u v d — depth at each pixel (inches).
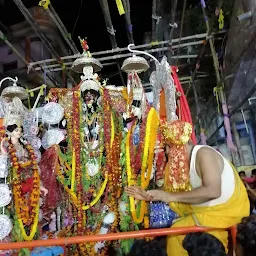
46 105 124.0
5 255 103.7
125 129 125.3
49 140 122.4
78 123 122.5
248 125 348.2
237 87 265.1
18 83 317.7
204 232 75.5
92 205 118.9
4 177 108.7
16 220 109.0
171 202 91.6
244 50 201.8
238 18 198.2
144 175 115.0
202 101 399.9
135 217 113.7
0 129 112.0
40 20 326.0
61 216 123.5
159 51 277.3
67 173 121.0
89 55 130.3
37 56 329.7
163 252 68.5
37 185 112.1
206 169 86.2
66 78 327.0
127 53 291.4
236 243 69.8
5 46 331.6
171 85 118.5
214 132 365.1
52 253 106.0
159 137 117.1
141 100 126.6
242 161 345.4
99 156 121.1
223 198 87.7
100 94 125.4
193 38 278.1
